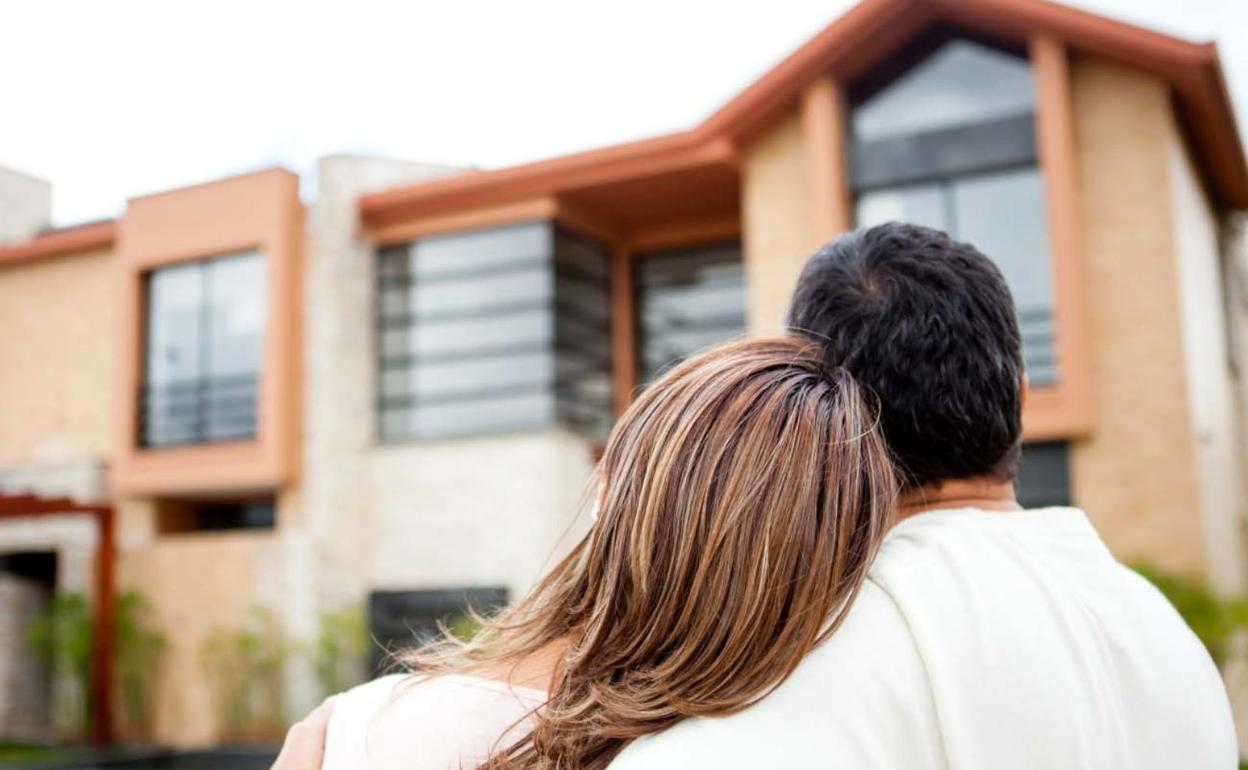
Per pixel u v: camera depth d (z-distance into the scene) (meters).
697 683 0.96
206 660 12.22
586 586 1.11
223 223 12.90
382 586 12.20
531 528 11.53
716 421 1.03
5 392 14.50
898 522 1.16
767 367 1.10
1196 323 10.24
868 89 10.69
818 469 1.01
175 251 13.09
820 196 10.48
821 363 1.14
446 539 11.97
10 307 14.65
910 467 1.19
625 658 1.01
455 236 12.61
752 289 11.17
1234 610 7.92
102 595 12.24
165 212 13.20
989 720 0.91
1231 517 11.12
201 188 13.05
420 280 12.76
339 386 12.42
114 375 13.86
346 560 12.18
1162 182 9.62
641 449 1.06
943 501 1.19
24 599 13.31
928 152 10.33
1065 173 9.65
